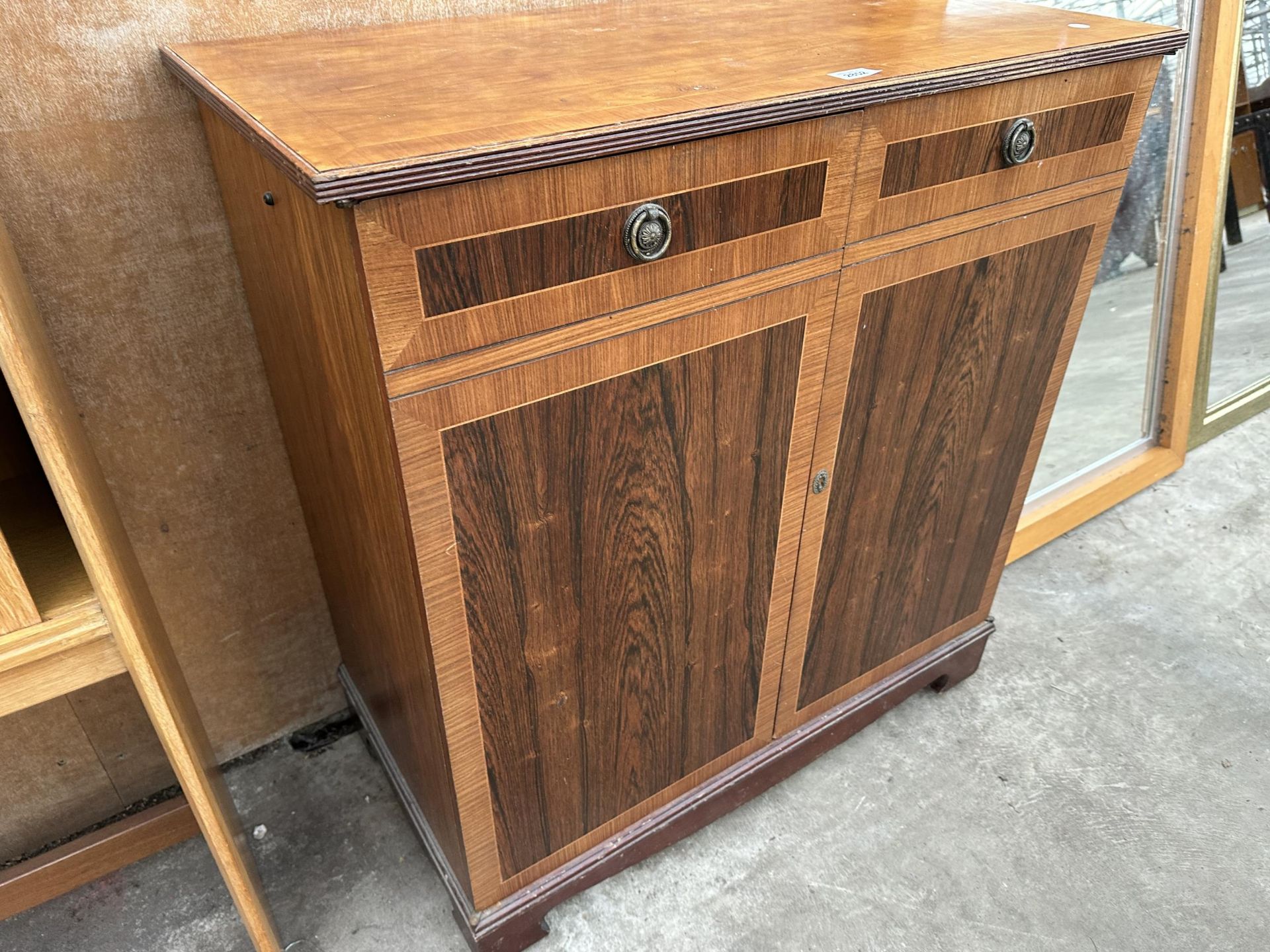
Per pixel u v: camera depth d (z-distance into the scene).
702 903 1.22
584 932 1.18
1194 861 1.27
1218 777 1.38
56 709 1.16
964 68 0.83
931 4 1.17
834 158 0.81
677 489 0.90
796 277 0.85
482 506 0.78
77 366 1.01
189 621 1.24
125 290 1.01
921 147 0.86
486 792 0.98
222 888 1.24
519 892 1.11
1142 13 1.55
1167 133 1.67
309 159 0.60
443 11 1.06
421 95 0.76
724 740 1.20
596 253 0.72
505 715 0.93
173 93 0.95
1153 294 1.81
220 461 1.16
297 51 0.91
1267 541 1.82
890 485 1.12
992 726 1.46
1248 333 2.02
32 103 0.88
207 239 1.03
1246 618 1.66
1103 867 1.26
